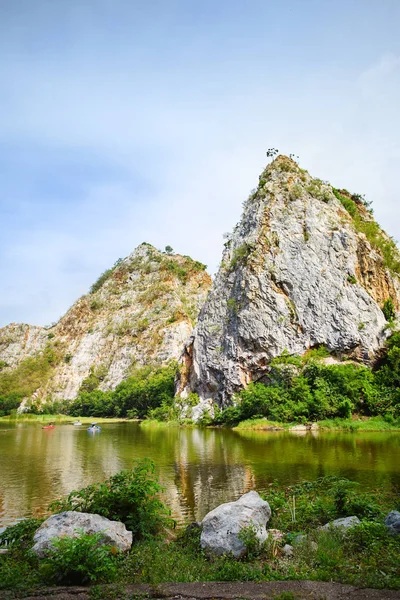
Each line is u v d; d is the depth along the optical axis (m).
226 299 78.19
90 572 9.30
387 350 62.22
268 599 7.97
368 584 8.51
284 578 9.20
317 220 74.44
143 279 178.62
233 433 50.44
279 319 67.81
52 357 168.12
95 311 177.12
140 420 101.12
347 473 21.77
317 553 10.31
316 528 12.14
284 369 60.41
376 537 10.88
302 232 73.88
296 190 78.62
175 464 27.50
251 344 68.31
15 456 33.78
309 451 30.95
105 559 9.55
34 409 137.38
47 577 9.46
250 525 11.18
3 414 138.50
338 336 63.94
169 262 180.50
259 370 67.00
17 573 9.57
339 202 79.75
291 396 57.00
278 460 27.20
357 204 92.19
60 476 24.75
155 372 122.31
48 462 30.33
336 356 64.06
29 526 12.90
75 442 45.66
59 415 125.81
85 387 142.75
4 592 8.62
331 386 55.34
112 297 178.50
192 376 79.38
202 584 9.00
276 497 15.27
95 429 63.75
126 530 12.04
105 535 11.09
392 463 24.72
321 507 13.98
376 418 51.03
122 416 115.62
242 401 60.97
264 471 23.58
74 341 170.75
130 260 192.38
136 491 13.12
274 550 10.77
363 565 9.54
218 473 23.80
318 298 67.44
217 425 65.00
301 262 71.00
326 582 8.83
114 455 33.47
